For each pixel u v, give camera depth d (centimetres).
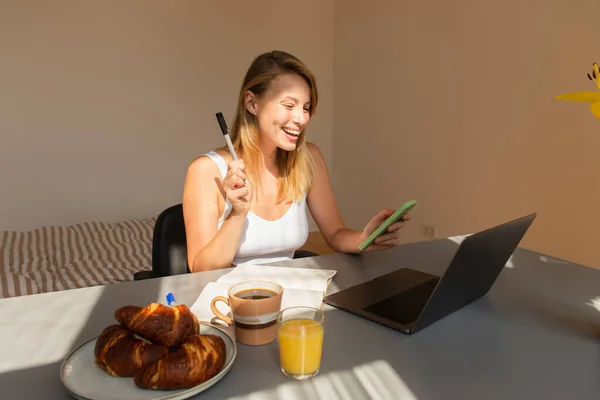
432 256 131
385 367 74
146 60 350
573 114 226
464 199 293
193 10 359
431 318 88
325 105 415
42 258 257
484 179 278
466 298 96
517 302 100
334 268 120
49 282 221
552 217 242
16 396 66
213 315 91
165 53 355
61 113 331
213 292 100
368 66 369
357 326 88
